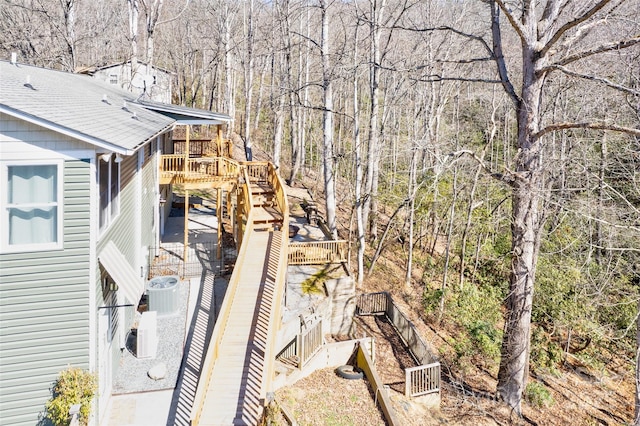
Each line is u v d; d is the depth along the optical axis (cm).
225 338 1056
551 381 1590
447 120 2998
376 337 1608
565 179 1582
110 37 4169
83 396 814
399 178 2781
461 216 2238
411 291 2017
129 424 914
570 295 1727
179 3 4231
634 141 1508
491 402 1355
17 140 790
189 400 995
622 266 1702
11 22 2664
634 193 1559
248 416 852
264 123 4384
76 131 792
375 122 1931
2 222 788
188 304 1433
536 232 1376
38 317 821
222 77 4659
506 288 2027
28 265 808
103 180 959
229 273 1656
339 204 2753
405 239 2466
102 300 929
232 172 1820
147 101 1762
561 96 1877
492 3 1270
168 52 4462
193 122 1727
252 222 1552
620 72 1457
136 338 1248
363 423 1084
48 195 821
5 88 852
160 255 1789
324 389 1187
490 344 1529
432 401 1294
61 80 1333
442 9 2333
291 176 3203
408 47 2477
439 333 1731
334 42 2719
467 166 2102
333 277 1638
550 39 1140
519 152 1245
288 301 1463
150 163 1628
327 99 1867
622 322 1684
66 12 2380
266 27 3481
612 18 1145
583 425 1376
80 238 835
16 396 819
